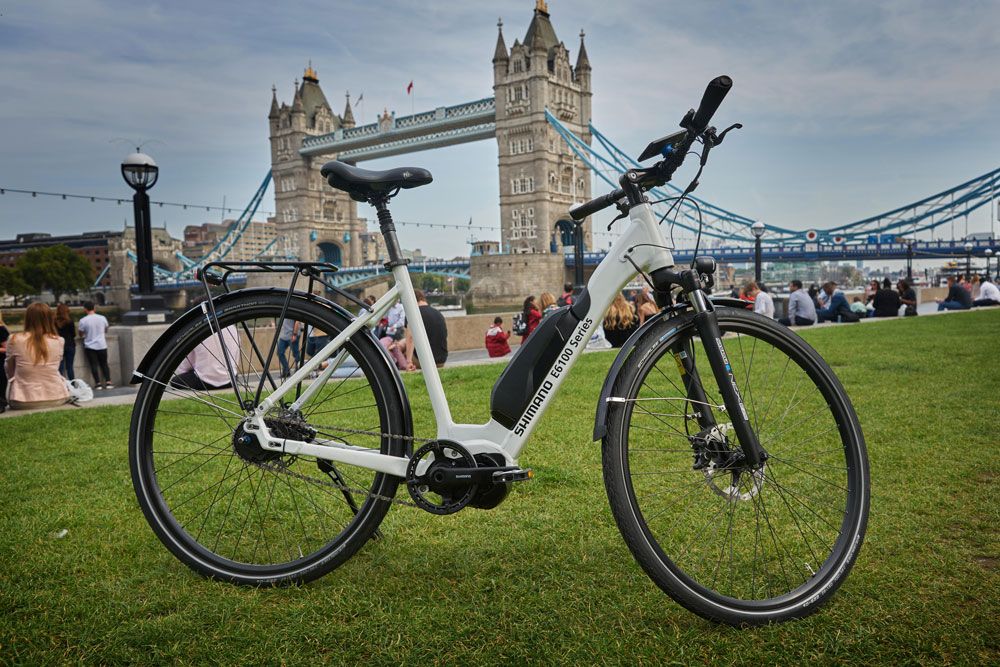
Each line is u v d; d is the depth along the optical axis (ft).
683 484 10.39
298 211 440.45
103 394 31.27
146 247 37.40
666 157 6.98
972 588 7.00
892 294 65.41
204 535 8.95
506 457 6.88
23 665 5.94
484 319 59.00
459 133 358.84
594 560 7.91
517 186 331.57
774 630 6.23
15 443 15.52
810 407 16.21
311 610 6.83
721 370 6.60
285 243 446.19
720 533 8.61
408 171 7.39
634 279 7.04
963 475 10.78
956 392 18.07
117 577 7.79
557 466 12.02
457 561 7.95
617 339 30.27
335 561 7.29
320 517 9.55
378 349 7.31
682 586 6.22
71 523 9.61
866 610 6.60
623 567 7.73
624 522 6.26
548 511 9.68
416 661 5.96
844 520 6.80
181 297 321.73
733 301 6.94
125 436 16.26
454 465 6.87
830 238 207.41
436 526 9.13
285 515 9.68
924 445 12.66
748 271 168.76
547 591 7.18
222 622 6.63
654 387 8.54
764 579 7.29
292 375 7.45
